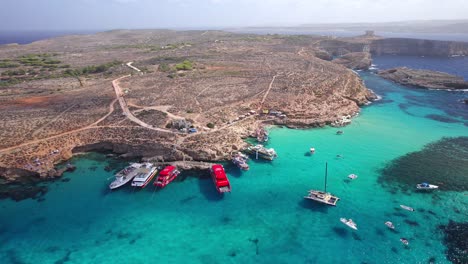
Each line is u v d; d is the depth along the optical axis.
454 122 110.25
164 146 81.62
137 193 68.69
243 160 78.50
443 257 50.34
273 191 68.88
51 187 70.56
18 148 79.50
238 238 55.81
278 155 84.50
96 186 70.94
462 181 71.62
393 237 55.00
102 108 107.31
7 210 63.38
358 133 99.75
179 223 59.66
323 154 85.25
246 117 105.06
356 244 53.78
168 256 52.19
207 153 80.19
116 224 59.66
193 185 71.44
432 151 86.94
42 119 96.94
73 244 55.12
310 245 53.88
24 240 56.09
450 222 58.28
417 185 68.81
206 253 52.66
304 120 105.56
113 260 51.59
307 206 63.78
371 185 70.50
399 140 94.50
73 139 85.44
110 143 84.81
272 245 54.16
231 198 66.69
